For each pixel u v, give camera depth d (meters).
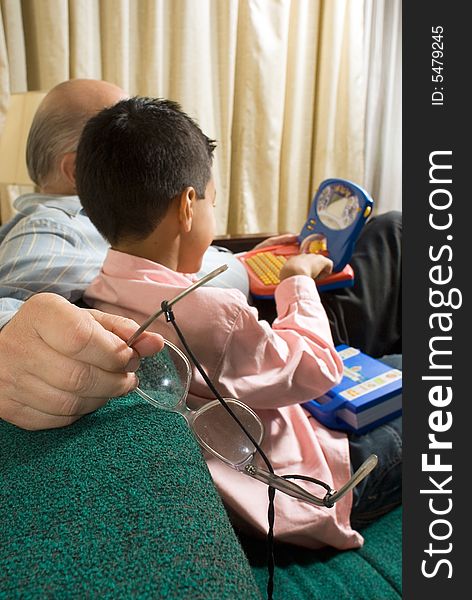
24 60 1.69
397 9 2.38
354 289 1.38
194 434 0.51
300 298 0.93
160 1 1.83
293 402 0.81
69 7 1.72
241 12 2.04
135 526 0.35
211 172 0.83
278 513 0.75
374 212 2.69
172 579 0.31
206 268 1.14
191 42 1.92
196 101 2.00
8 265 0.92
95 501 0.38
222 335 0.70
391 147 2.59
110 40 1.80
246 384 0.73
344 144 2.39
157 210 0.73
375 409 0.93
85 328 0.43
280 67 2.14
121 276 0.75
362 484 0.88
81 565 0.32
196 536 0.35
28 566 0.32
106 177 0.72
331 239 1.25
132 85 1.94
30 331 0.44
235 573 0.33
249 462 0.52
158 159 0.72
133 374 0.48
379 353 1.46
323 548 0.82
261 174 2.25
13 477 0.41
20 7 1.64
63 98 1.08
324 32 2.24
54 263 0.93
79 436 0.45
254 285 1.25
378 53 2.42
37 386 0.44
